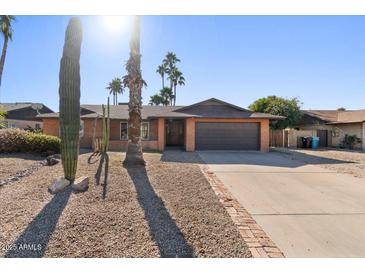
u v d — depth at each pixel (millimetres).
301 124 25219
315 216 4793
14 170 7977
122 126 19781
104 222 4203
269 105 24125
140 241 3607
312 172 9273
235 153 15984
